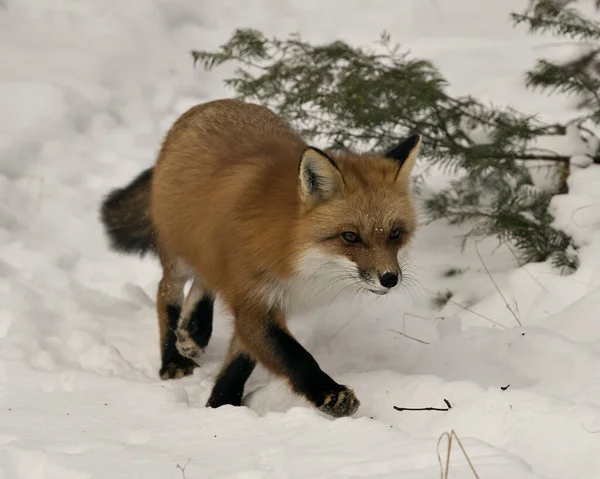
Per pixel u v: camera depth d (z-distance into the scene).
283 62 15.45
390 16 23.94
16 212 17.11
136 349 12.92
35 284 14.75
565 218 13.82
